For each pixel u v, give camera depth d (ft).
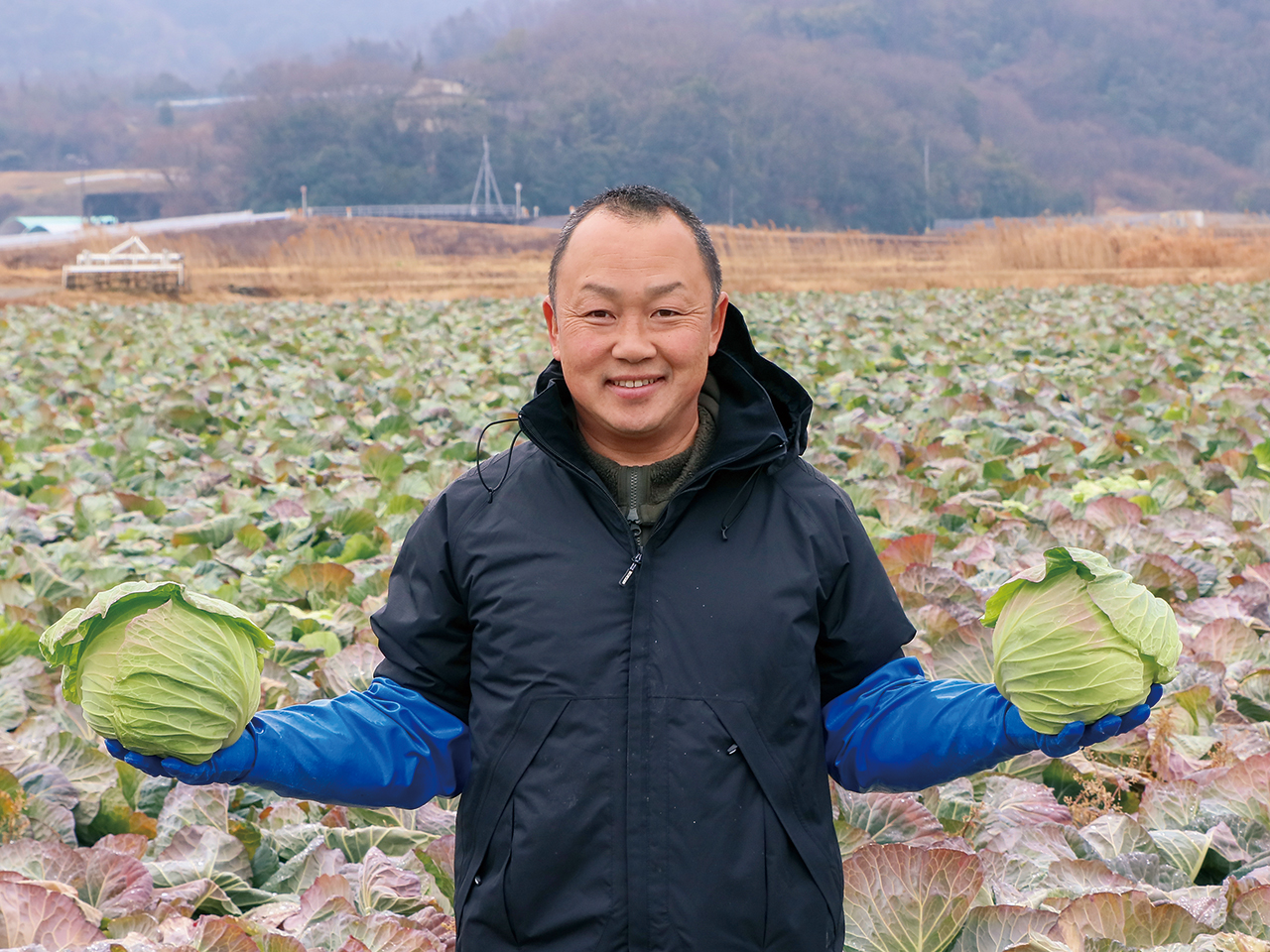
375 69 645.92
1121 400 38.27
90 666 6.66
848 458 29.99
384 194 514.68
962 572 20.10
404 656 7.86
